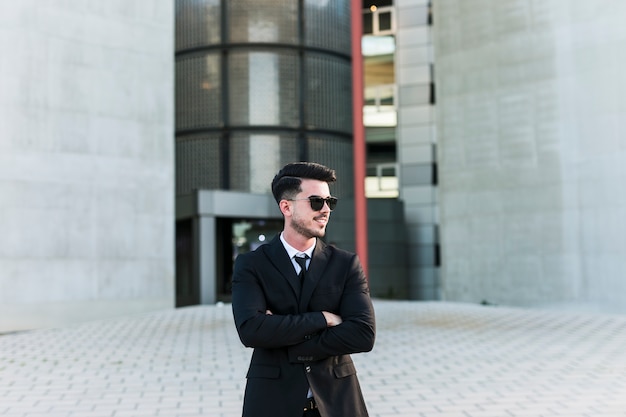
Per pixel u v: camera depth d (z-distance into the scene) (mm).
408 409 6508
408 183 26062
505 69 17922
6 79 14023
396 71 26484
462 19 18969
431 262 25703
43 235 14328
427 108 26078
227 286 21438
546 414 6262
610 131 15695
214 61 22250
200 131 22234
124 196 15547
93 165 15102
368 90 26625
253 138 22016
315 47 22859
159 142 16156
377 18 26797
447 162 19328
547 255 17000
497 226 18109
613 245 15602
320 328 2707
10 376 8414
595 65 16016
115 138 15469
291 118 22406
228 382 7930
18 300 13922
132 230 15633
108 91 15414
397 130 26344
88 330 12969
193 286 19938
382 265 25047
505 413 6320
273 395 2738
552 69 16906
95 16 15289
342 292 2846
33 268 14156
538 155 17219
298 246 2887
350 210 23172
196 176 22266
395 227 25422
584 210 16234
